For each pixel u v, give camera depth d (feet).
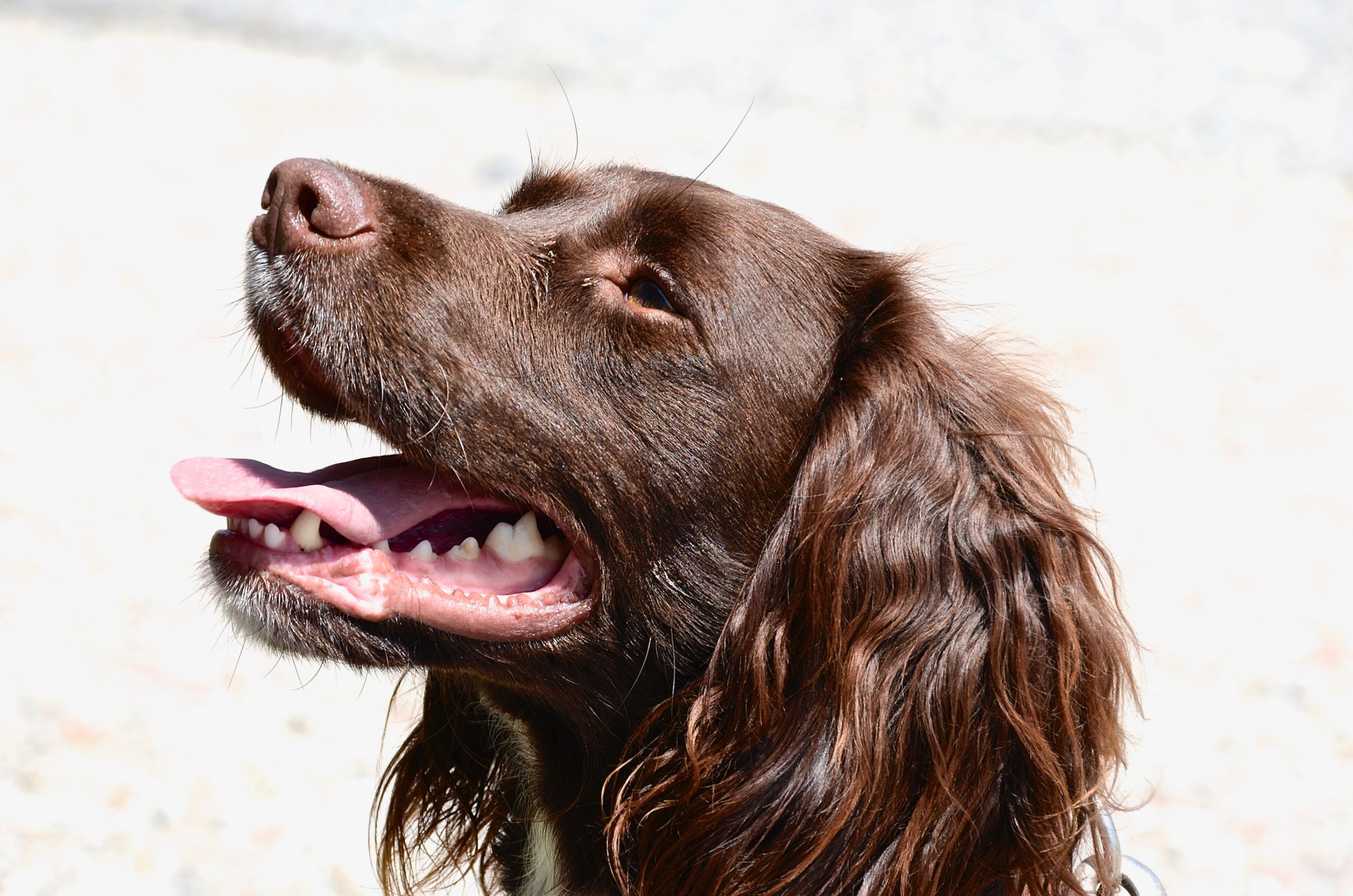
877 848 9.09
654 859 9.50
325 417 10.01
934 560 9.31
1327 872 17.66
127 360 35.06
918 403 9.64
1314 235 52.54
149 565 24.86
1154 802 19.22
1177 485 31.96
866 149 58.59
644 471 9.58
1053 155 60.39
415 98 59.67
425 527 10.11
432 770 11.55
